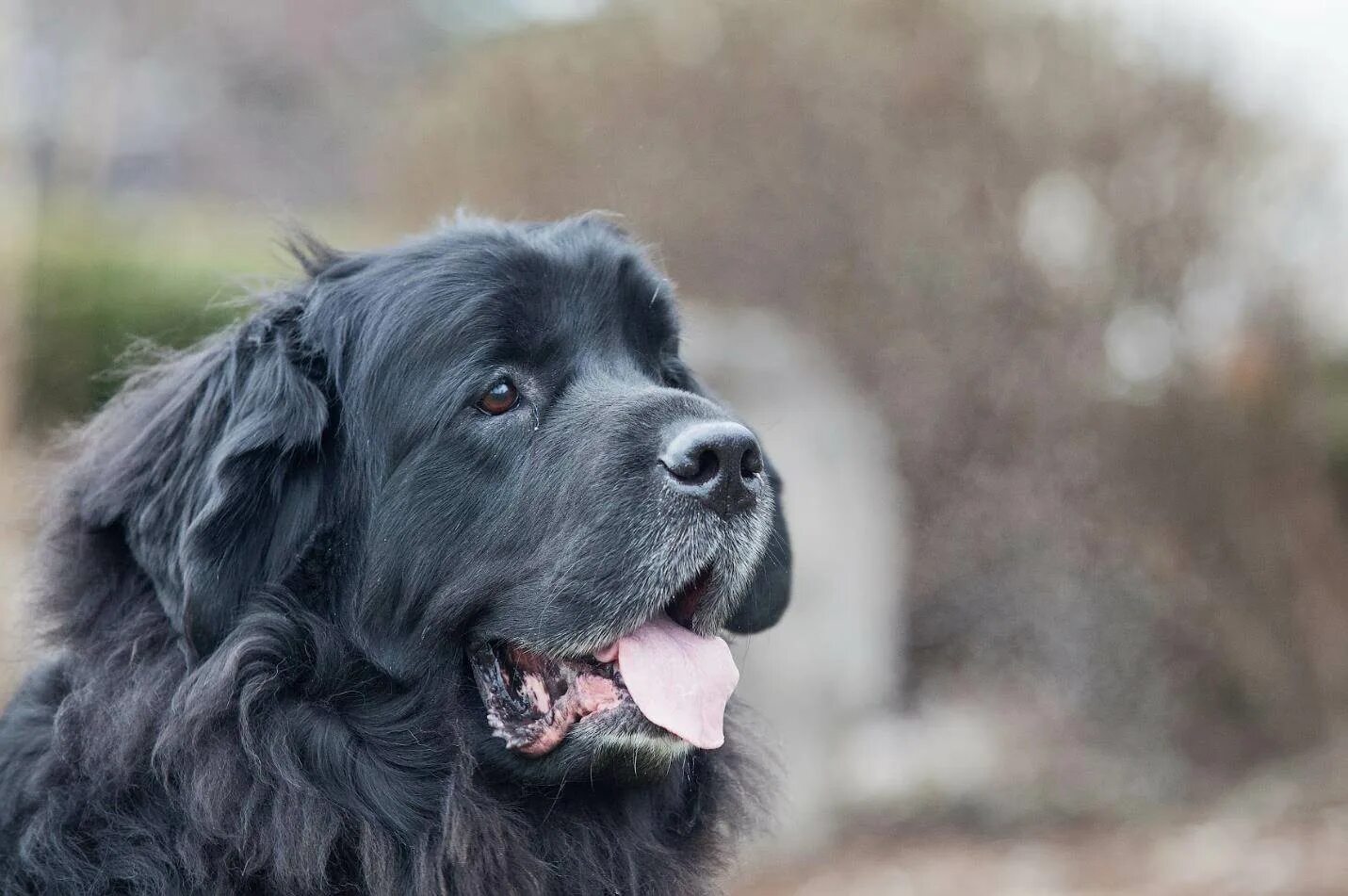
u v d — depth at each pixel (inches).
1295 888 394.9
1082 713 573.3
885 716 543.8
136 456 208.8
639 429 205.9
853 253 613.0
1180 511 566.9
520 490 209.5
